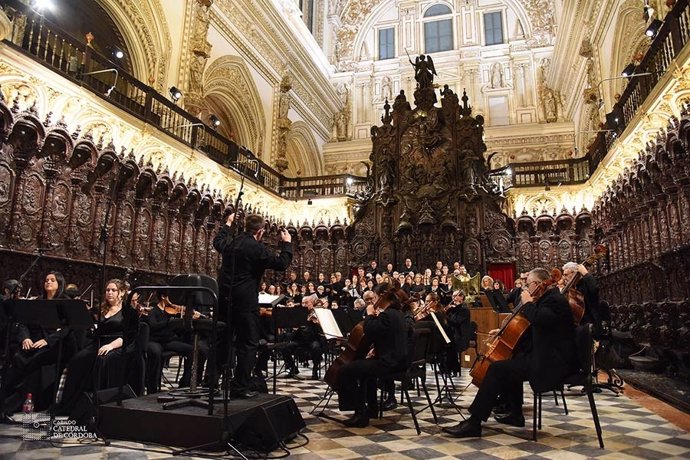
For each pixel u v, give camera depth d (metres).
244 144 25.09
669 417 6.00
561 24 24.92
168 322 7.46
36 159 10.93
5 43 9.95
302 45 28.80
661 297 12.13
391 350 5.27
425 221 20.84
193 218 16.61
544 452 4.42
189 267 16.27
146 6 17.62
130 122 13.58
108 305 6.49
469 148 21.84
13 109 10.20
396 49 36.12
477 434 5.00
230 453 4.29
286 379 9.63
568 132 29.81
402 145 22.52
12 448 4.40
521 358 5.09
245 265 5.23
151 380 6.86
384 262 21.52
